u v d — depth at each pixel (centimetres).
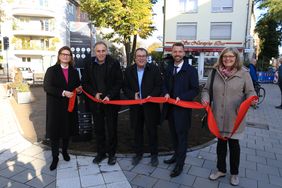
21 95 1165
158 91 468
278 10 2598
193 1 2798
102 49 463
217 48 2780
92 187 414
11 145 590
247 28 2723
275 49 4259
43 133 681
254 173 478
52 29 3456
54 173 457
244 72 408
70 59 473
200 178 452
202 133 696
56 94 450
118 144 594
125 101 470
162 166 491
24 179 436
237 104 408
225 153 443
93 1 2273
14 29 3291
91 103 486
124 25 2311
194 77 446
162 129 730
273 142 655
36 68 3472
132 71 486
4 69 3170
